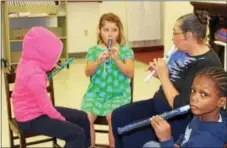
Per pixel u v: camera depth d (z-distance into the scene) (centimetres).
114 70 249
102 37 250
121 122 193
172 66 195
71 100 394
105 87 250
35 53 202
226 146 138
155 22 666
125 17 652
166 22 456
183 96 173
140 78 481
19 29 533
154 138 188
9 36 518
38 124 203
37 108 204
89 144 227
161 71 186
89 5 611
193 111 143
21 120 205
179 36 182
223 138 138
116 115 195
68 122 206
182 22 180
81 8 607
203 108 139
